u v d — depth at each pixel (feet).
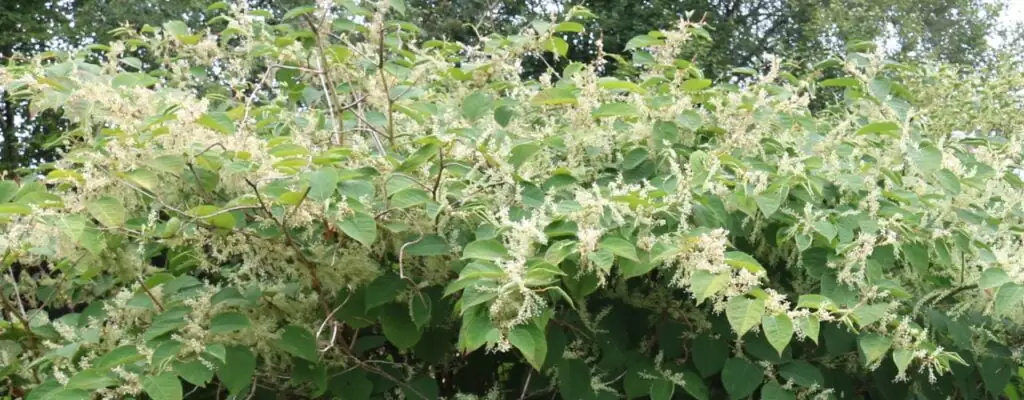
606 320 8.96
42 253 8.28
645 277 9.01
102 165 7.52
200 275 9.66
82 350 8.31
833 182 9.03
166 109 8.02
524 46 10.95
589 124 9.07
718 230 6.72
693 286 6.48
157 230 7.81
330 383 8.41
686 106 9.21
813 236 8.29
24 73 9.39
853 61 11.09
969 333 8.84
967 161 9.84
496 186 8.11
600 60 10.75
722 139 9.86
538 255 7.26
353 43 12.07
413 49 11.50
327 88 10.71
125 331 8.32
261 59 12.55
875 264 8.00
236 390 7.30
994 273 7.91
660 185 8.43
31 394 7.30
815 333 6.47
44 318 9.26
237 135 8.01
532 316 6.29
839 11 42.93
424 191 7.57
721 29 47.50
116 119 7.97
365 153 8.39
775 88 10.53
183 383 8.73
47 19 41.29
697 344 8.54
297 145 7.73
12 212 7.10
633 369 8.52
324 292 8.41
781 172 8.54
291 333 7.65
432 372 9.13
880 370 8.95
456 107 10.76
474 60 11.44
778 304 6.48
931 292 8.80
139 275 8.27
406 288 8.04
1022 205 9.83
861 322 7.10
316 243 7.63
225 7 10.83
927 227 8.98
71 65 9.37
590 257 6.66
